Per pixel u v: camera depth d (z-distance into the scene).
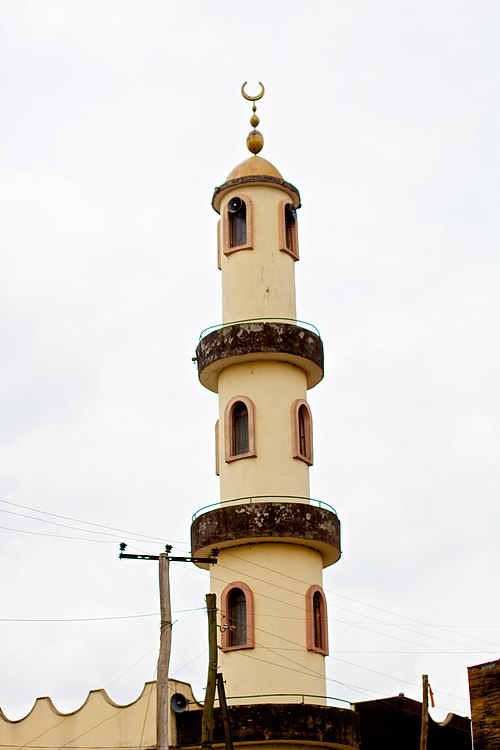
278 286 47.88
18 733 47.62
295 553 44.78
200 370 47.84
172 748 43.06
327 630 45.06
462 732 55.66
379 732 50.59
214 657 35.97
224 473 46.19
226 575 44.72
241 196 48.88
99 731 45.78
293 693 42.91
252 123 51.41
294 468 45.78
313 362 47.16
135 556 36.78
